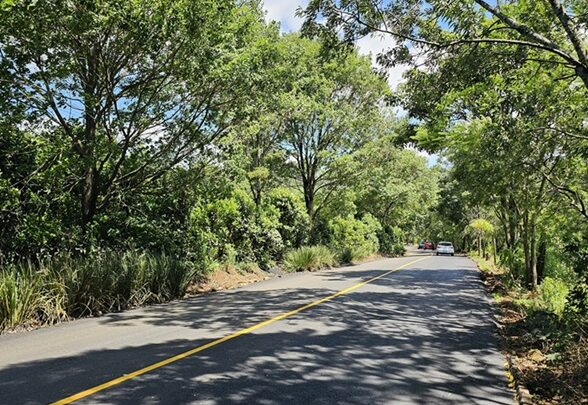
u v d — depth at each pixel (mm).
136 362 6773
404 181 47656
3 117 11852
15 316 9086
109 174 14766
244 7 15750
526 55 8445
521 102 10273
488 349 8203
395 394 5738
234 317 10625
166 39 12266
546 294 13234
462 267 30203
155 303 12867
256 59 14047
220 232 19641
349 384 6051
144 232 15742
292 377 6262
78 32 11172
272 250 23906
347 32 8820
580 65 6758
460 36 8172
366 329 9594
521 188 13797
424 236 97812
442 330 9812
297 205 26656
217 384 5875
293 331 9180
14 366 6535
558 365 7016
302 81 24453
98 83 13352
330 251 29766
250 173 22656
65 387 5645
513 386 6184
